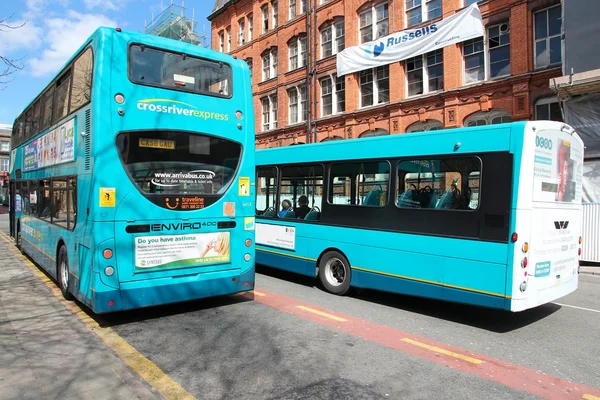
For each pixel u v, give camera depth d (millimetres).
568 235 6449
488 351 5230
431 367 4688
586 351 5273
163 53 6168
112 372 4316
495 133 5945
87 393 3842
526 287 5668
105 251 5586
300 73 26781
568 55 13375
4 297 7438
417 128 20188
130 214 5781
